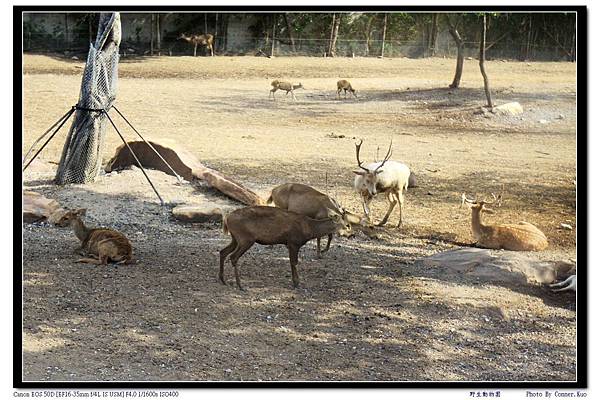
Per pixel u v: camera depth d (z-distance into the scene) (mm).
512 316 9898
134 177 15484
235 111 30516
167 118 28172
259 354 8500
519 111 30984
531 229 13023
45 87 33531
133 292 9812
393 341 9031
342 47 47250
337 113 31031
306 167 19734
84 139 15062
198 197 14820
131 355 8250
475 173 19859
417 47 47281
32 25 44500
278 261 11430
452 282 10797
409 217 14984
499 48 47094
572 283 10648
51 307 9227
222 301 9734
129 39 46250
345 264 11484
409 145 24453
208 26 47062
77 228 11055
